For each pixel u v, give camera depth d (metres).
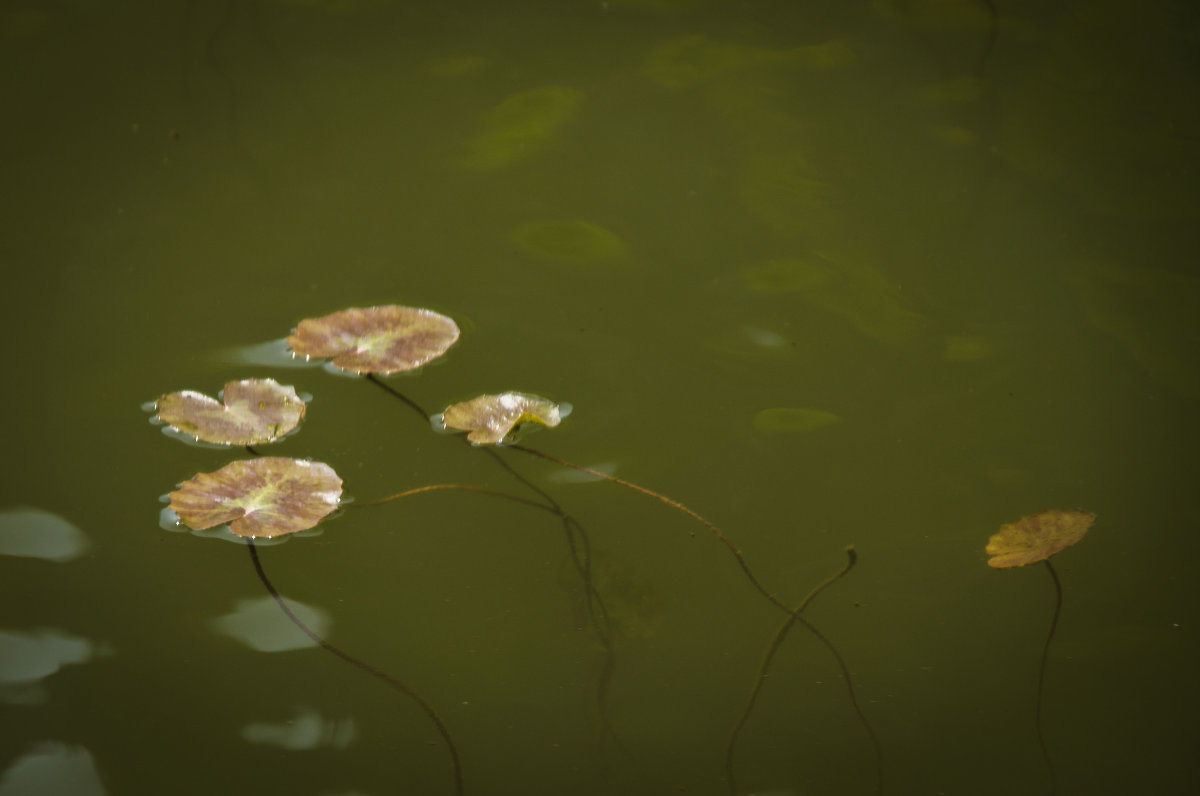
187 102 3.44
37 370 3.14
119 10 3.58
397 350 3.15
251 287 3.23
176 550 3.04
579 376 3.16
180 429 3.08
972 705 2.98
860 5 3.61
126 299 3.21
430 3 3.61
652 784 2.94
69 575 3.02
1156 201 3.32
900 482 3.10
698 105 3.45
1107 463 3.11
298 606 3.01
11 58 3.49
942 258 3.27
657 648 3.01
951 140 3.40
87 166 3.35
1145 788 2.94
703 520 3.07
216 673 2.98
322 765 2.94
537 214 3.31
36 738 2.94
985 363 3.18
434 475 3.09
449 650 3.00
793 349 3.19
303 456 3.09
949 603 3.03
